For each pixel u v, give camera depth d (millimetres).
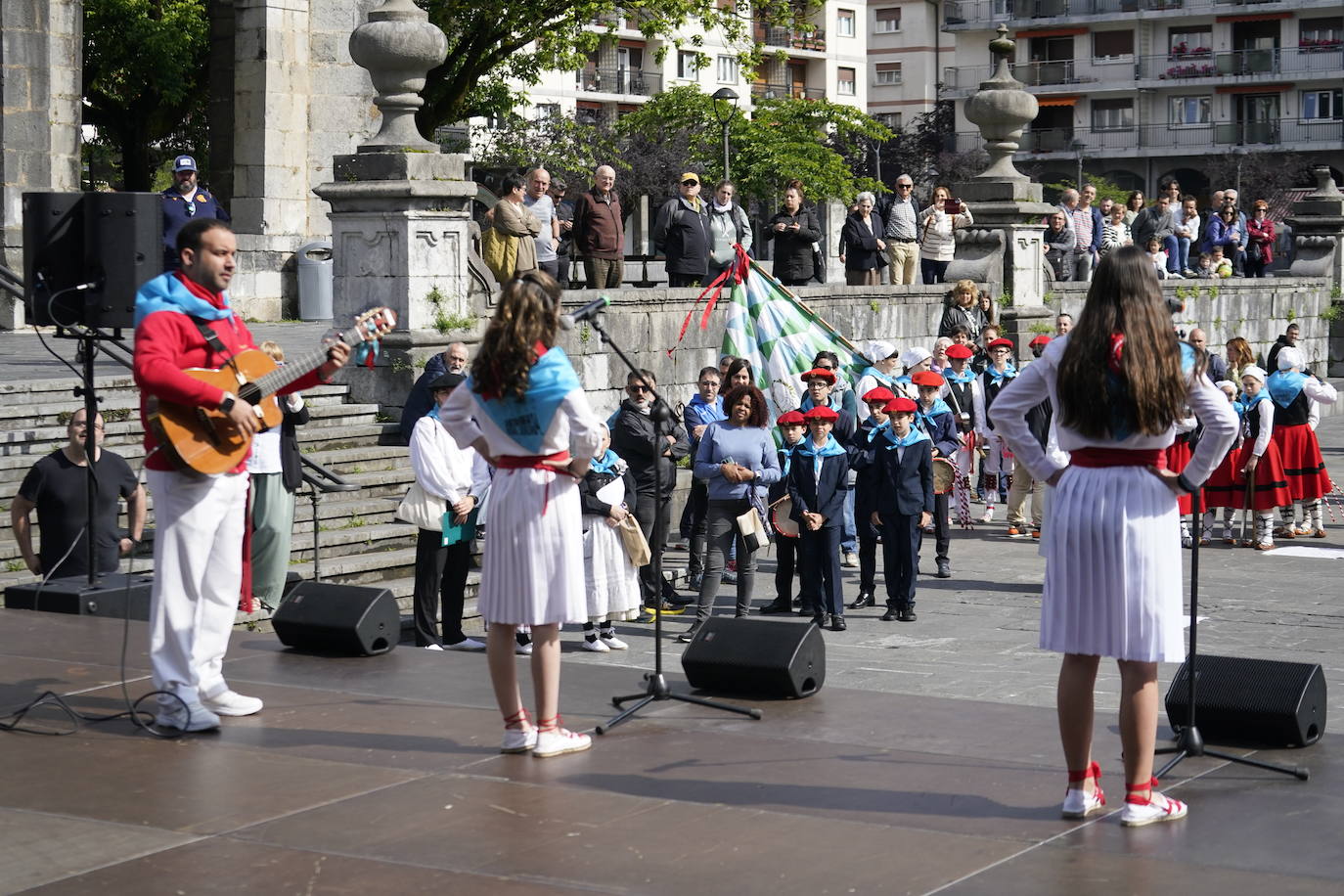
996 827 5367
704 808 5605
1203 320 28859
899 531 12617
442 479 10812
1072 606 5195
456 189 15336
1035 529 17109
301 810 5617
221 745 6473
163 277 6410
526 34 31812
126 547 10164
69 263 8367
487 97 35531
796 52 84125
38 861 5109
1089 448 5180
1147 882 4820
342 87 23266
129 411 13242
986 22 76938
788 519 12359
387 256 15234
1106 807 5559
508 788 5855
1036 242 23422
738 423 11953
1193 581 6145
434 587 11039
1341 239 33812
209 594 6691
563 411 6020
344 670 7809
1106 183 71938
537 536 6090
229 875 4961
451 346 11633
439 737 6590
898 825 5402
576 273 24984
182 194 15430
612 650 11516
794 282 20688
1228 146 72250
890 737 6574
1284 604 13281
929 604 13453
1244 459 16406
